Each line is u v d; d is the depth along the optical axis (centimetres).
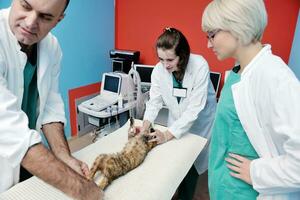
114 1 324
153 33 317
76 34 269
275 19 251
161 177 113
